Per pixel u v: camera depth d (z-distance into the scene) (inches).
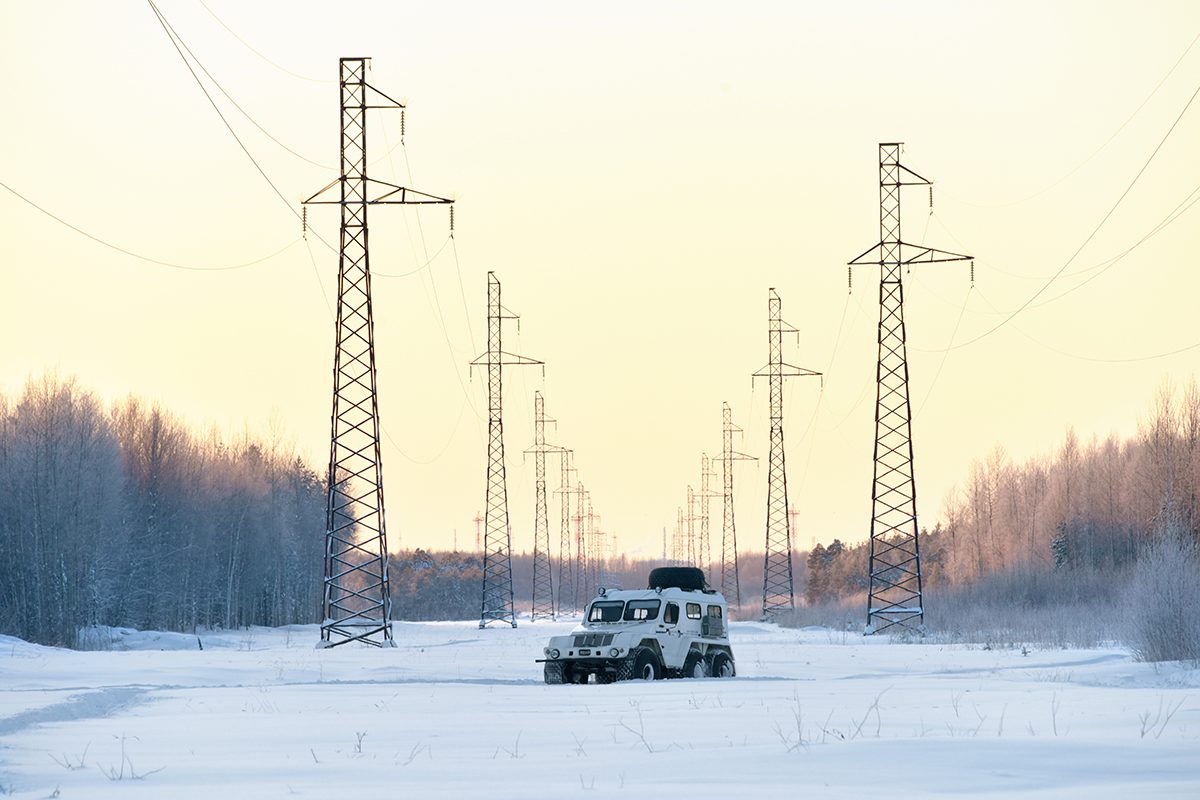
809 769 1025.5
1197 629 2716.5
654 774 1014.4
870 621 4456.2
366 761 1127.0
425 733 1366.9
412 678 2452.0
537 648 3782.0
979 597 6491.1
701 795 898.7
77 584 4987.7
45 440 5177.2
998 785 933.8
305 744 1278.3
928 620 5014.8
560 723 1469.0
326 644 3634.4
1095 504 7175.2
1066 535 7229.3
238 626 7411.4
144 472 6653.5
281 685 2279.8
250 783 999.6
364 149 3639.3
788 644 4160.9
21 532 4948.3
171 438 6811.0
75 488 5182.1
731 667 2561.5
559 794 913.5
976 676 2459.4
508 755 1160.8
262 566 7795.3
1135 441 7337.6
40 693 1939.0
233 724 1504.7
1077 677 2390.5
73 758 1189.1
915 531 4409.5
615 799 885.8
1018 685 2128.4
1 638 3622.0
